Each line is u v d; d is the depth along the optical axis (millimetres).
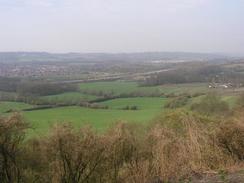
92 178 12914
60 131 12719
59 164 12719
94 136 13047
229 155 14148
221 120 18484
